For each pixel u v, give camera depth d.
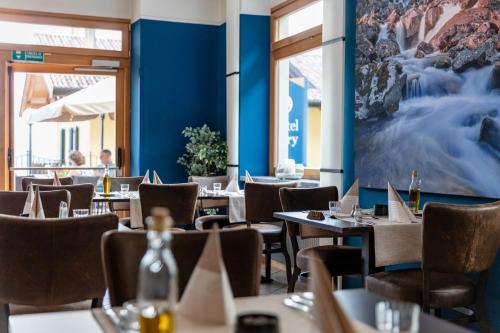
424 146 4.10
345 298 1.43
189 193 5.06
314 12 6.29
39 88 7.55
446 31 3.91
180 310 1.27
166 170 7.60
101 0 7.59
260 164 7.16
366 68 4.71
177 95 7.62
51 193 3.93
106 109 7.84
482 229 2.71
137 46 7.51
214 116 7.78
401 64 4.33
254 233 1.81
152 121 7.50
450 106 3.88
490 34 3.58
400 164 4.34
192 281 1.28
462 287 2.88
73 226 2.41
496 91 3.54
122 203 6.44
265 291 5.07
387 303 1.00
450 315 3.90
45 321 1.27
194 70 7.70
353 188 3.87
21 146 7.48
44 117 7.58
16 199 4.14
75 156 7.73
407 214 3.38
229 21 7.23
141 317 1.04
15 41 7.29
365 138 4.72
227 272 1.77
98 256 2.48
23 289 2.40
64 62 7.50
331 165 5.20
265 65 7.13
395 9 4.39
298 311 1.33
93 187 4.86
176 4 7.57
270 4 7.10
